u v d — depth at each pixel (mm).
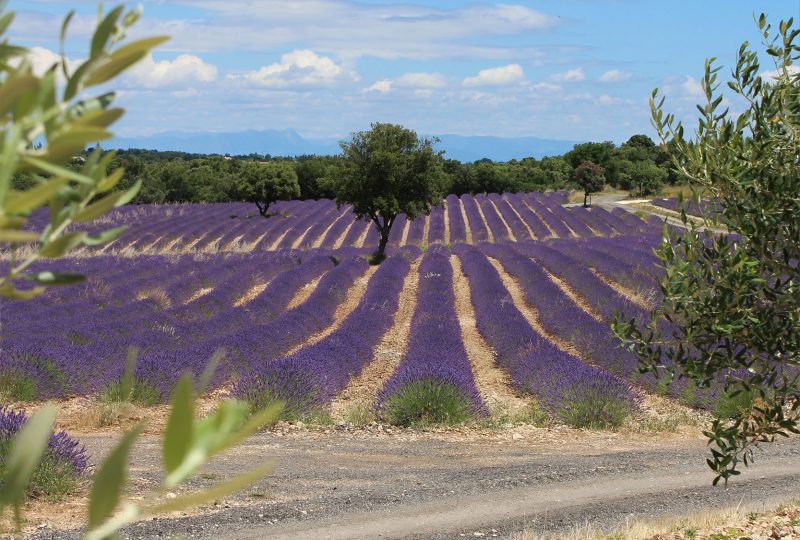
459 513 8320
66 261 31734
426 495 8961
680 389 15000
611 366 16812
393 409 13266
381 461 10750
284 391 13242
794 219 4324
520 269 31500
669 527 7434
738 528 7270
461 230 55344
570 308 22156
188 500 585
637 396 13906
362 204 39656
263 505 8289
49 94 604
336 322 24688
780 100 4297
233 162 87688
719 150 4410
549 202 74688
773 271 4449
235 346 17188
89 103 639
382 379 17219
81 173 746
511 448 11758
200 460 533
